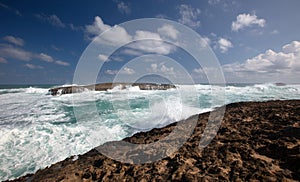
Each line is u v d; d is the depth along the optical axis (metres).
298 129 4.55
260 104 9.97
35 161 5.43
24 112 11.00
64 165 4.49
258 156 3.74
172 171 3.59
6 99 16.09
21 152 5.88
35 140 6.68
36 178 4.00
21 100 15.51
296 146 3.68
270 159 3.59
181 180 3.21
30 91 22.73
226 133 5.35
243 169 3.31
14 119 9.35
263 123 5.81
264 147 4.04
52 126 8.15
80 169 4.06
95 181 3.54
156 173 3.60
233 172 3.26
